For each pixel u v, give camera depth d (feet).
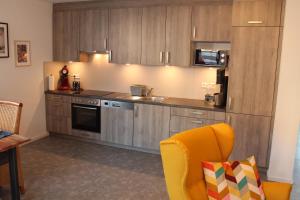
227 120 13.57
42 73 17.61
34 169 13.21
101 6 16.33
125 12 15.78
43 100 17.92
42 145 16.56
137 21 15.56
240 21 12.72
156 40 15.28
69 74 19.25
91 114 16.72
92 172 13.06
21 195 10.83
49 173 12.84
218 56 14.24
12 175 9.20
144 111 15.34
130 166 13.87
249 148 13.38
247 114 13.20
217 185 6.94
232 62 13.08
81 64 18.86
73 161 14.29
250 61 12.81
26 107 16.70
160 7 14.93
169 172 6.80
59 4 17.48
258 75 12.78
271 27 12.30
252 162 7.73
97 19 16.55
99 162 14.25
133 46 15.88
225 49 14.84
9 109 10.64
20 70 16.08
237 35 12.85
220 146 8.25
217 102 14.30
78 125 17.24
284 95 12.30
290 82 12.15
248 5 12.50
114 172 13.14
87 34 16.98
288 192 7.61
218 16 13.82
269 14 12.25
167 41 15.03
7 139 8.91
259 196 7.14
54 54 18.16
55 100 17.70
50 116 18.06
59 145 16.65
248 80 12.96
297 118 12.28
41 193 11.05
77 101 16.96
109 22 16.26
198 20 14.23
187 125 14.51
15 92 15.90
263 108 12.91
